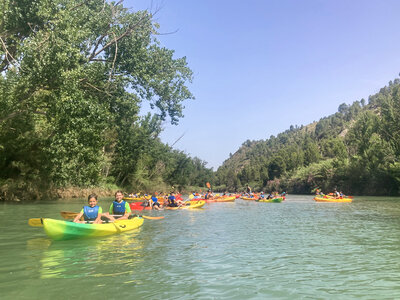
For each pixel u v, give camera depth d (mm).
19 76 14633
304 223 11992
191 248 6801
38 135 22062
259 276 4781
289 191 82062
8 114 15688
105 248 6680
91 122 16656
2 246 6801
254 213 16828
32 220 7945
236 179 137625
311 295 3979
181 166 75625
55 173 18141
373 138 51750
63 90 15000
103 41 21828
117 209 10117
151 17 21500
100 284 4234
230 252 6457
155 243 7344
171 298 3773
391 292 4121
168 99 24875
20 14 14500
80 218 9297
